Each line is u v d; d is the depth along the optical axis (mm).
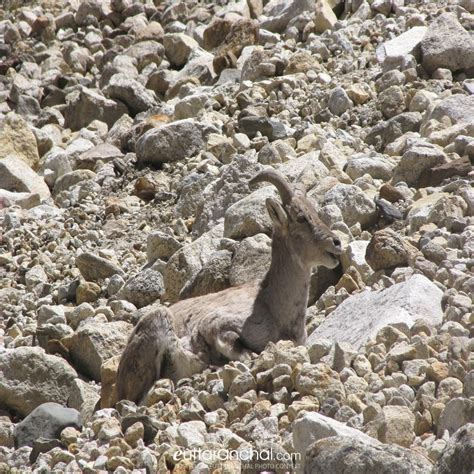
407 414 23312
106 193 49156
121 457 24719
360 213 38094
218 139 48750
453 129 42625
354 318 30500
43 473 25438
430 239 34312
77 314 37719
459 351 25953
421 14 55875
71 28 72125
